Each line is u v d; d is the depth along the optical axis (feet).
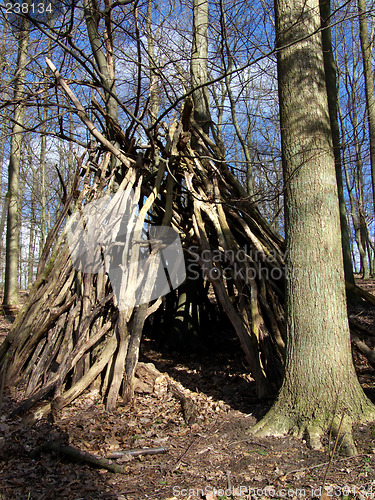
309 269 14.70
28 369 20.76
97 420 16.65
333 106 30.04
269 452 13.34
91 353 20.80
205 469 12.65
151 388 19.53
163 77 24.27
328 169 15.10
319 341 14.38
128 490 11.68
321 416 13.91
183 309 29.68
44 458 13.33
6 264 46.80
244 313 20.71
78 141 26.68
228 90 35.76
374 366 18.10
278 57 16.22
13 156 46.37
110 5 25.57
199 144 27.17
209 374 22.98
